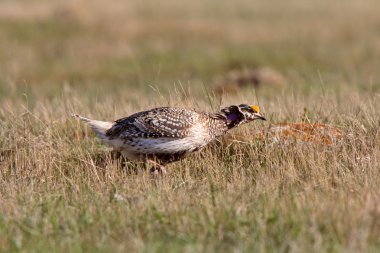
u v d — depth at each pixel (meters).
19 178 11.70
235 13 47.00
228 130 12.64
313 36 38.44
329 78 25.59
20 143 13.02
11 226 9.30
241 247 8.35
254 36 38.84
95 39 38.03
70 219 9.32
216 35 39.09
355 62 31.52
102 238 8.80
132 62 33.28
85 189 11.09
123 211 9.80
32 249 8.61
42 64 32.66
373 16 44.00
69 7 42.94
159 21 41.75
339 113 14.15
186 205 9.85
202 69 31.78
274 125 13.40
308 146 12.27
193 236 8.84
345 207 9.43
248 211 9.59
